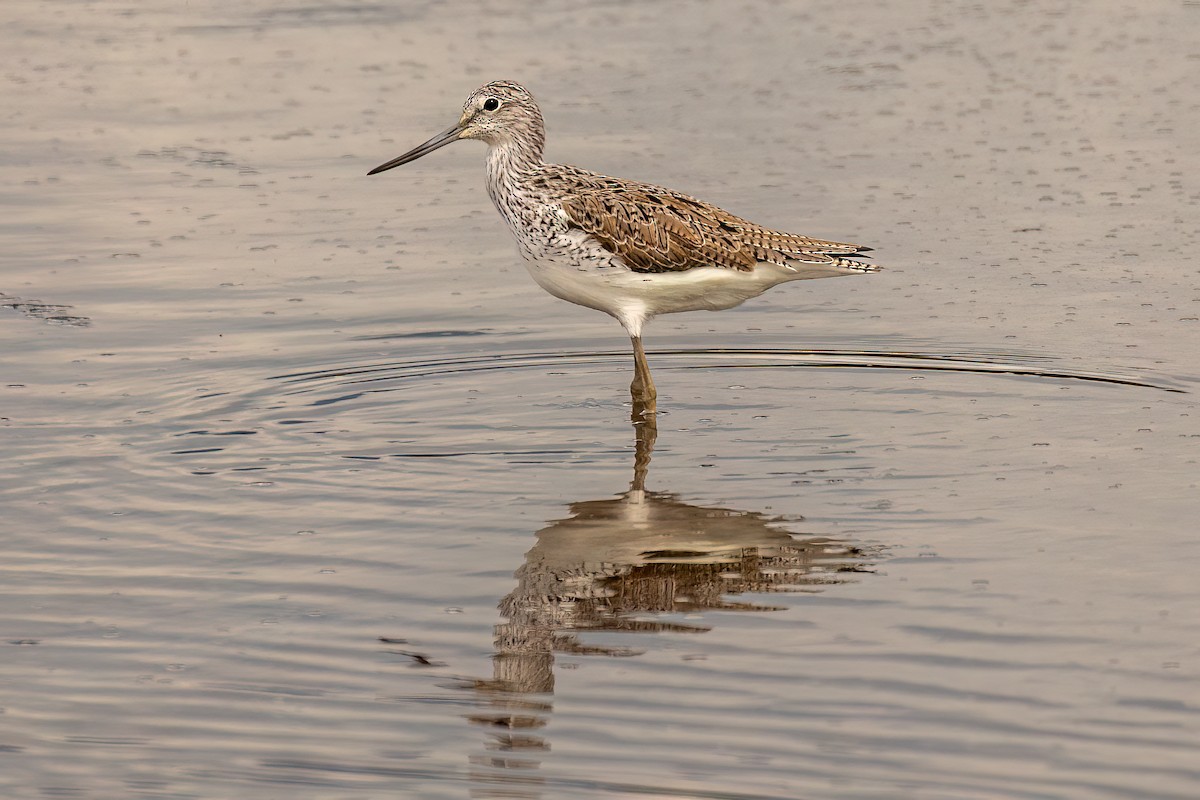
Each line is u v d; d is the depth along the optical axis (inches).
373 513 438.0
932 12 1125.1
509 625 368.8
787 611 371.6
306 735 320.5
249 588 389.7
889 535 414.3
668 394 541.0
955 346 573.0
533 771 303.4
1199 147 813.9
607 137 845.8
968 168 792.3
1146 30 1053.2
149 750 314.7
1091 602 369.7
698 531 421.7
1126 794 289.6
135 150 848.9
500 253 703.1
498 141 552.4
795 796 291.6
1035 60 989.8
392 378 555.2
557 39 1061.8
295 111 914.7
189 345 584.7
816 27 1087.6
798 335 595.8
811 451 480.7
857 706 324.5
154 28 1108.5
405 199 781.3
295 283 657.6
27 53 1040.2
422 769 306.5
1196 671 334.3
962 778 296.2
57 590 388.2
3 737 319.3
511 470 471.5
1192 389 520.7
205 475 466.3
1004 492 441.7
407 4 1169.4
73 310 621.3
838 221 714.2
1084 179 770.2
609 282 534.9
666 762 305.3
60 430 501.0
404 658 353.1
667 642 358.0
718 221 534.0
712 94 930.7
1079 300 614.5
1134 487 441.1
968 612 366.9
